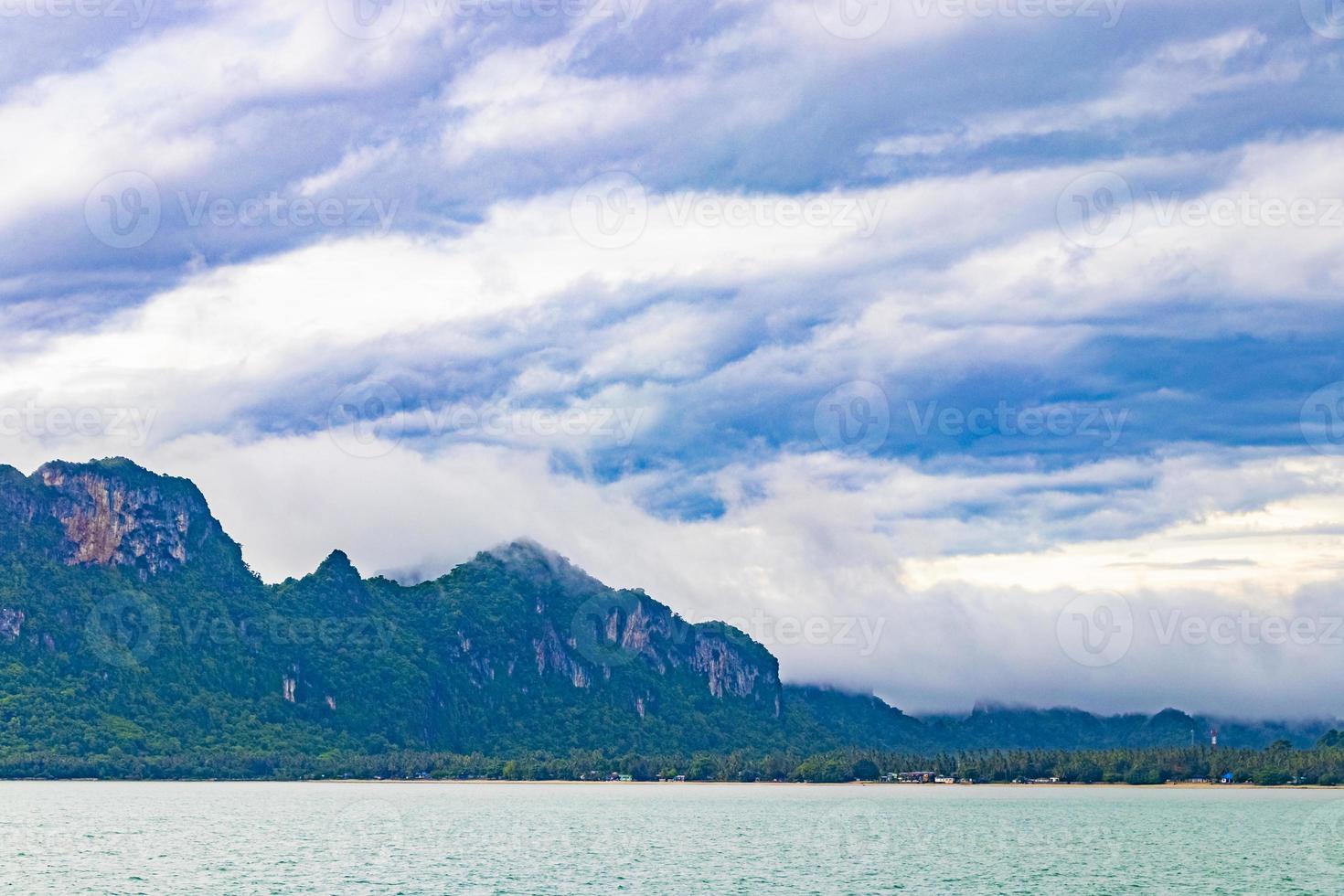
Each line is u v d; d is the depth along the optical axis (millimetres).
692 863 194625
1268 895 167625
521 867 186750
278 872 177125
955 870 190125
